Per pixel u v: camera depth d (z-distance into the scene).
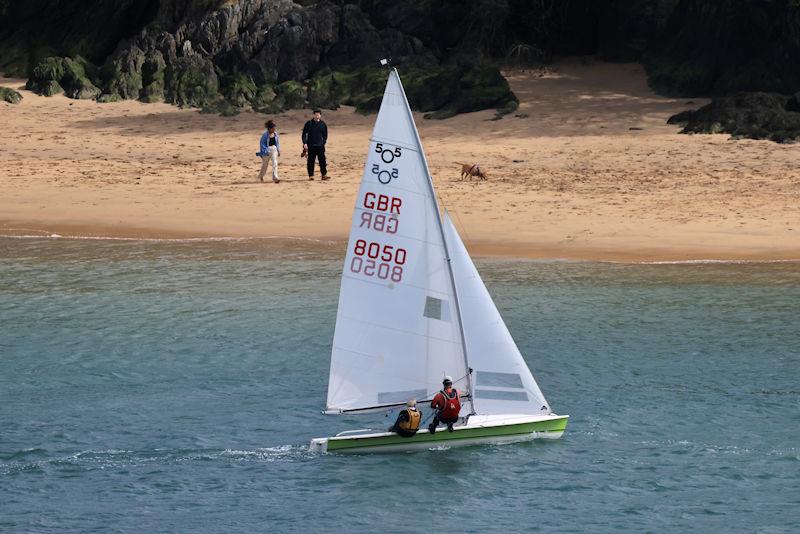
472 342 85.38
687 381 100.94
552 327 118.12
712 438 88.19
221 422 91.44
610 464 83.38
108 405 94.88
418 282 83.62
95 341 112.25
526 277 141.50
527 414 87.19
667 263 148.88
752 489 79.56
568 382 100.88
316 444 85.25
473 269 84.56
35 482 80.50
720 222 168.62
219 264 148.38
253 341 112.88
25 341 111.94
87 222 174.00
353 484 80.38
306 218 176.62
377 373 84.81
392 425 85.19
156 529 74.00
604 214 174.62
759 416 92.62
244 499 78.19
